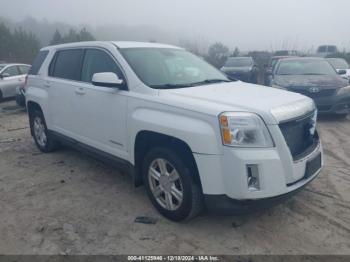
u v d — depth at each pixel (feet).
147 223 12.02
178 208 11.55
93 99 14.52
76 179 16.08
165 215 12.23
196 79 14.46
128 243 10.93
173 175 11.59
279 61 33.96
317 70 31.32
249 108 10.49
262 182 10.08
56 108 17.48
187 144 10.68
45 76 18.51
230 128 10.02
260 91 12.92
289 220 12.16
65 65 17.22
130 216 12.54
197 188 11.08
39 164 18.26
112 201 13.76
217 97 11.55
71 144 16.99
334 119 28.76
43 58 19.38
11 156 19.84
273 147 10.25
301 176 11.13
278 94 12.47
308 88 27.37
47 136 19.25
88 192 14.65
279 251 10.47
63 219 12.43
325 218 12.25
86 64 15.72
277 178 10.25
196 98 11.46
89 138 15.38
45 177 16.42
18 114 34.55
